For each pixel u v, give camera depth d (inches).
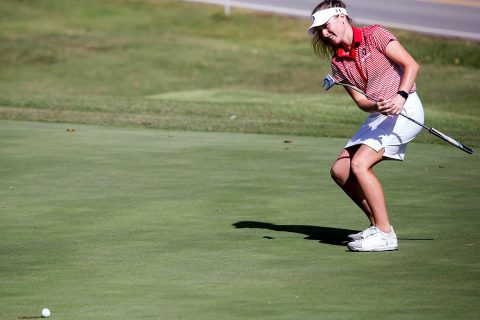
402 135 938.1
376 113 948.6
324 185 1274.6
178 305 743.7
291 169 1392.7
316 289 785.6
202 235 1001.5
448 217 1073.5
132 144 1630.2
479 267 850.8
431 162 1455.5
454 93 2982.3
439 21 3956.7
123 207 1143.6
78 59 3809.1
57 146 1598.2
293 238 984.9
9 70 3649.1
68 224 1057.5
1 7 4618.6
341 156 966.4
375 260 885.2
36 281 826.2
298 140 1702.8
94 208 1139.3
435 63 3501.5
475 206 1133.7
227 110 2320.4
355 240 942.4
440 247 932.6
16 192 1232.2
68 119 2010.3
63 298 770.8
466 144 1680.6
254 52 3900.1
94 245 960.9
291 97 2709.2
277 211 1121.4
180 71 3624.5
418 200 1171.9
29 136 1710.1
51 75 3582.7
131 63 3747.5
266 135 1777.8
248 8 4507.9
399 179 1314.0
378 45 926.4
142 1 4722.0
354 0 4261.8
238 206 1147.9
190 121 2012.8
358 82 944.3
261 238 985.5
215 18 4404.5
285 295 768.3
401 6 4170.8
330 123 2096.5
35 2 4722.0
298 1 4591.5
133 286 805.9
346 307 729.6
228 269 860.0
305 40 4072.3
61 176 1338.6
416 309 721.6
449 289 778.8
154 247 949.8
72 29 4291.3
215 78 3501.5
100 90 3326.8
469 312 712.4
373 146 932.6
